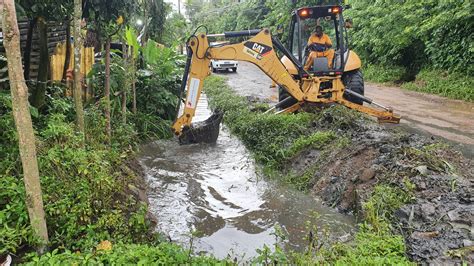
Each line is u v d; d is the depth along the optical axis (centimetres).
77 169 389
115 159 497
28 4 474
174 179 573
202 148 727
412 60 1565
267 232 418
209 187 543
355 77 830
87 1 519
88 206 351
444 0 1241
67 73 652
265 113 789
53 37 753
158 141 774
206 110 1085
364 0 1777
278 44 716
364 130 616
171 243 354
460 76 1225
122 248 307
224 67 1983
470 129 738
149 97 844
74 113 587
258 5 2827
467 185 417
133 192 460
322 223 430
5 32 259
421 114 885
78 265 273
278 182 562
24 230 295
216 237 407
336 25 812
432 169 456
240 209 476
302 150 604
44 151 397
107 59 587
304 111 750
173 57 1040
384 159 486
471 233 340
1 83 516
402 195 414
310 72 758
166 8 1129
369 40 1725
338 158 538
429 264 312
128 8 559
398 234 365
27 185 290
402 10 1468
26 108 278
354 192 458
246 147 726
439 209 381
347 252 333
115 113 730
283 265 321
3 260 285
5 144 397
